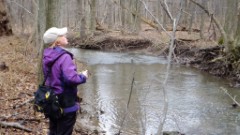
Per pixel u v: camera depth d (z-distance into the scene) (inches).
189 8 1007.6
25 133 261.4
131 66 815.1
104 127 346.3
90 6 1291.8
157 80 631.8
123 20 1274.6
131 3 917.2
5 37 959.0
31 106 329.1
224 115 411.5
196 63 803.4
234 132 351.9
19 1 1307.8
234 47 675.4
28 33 1217.4
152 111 417.1
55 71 177.0
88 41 1199.6
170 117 396.8
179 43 917.2
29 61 589.9
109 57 973.8
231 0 788.6
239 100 487.8
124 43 1131.3
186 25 1204.5
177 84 601.9
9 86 405.7
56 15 301.3
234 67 655.8
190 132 348.2
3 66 492.7
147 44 1095.6
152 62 881.5
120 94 503.8
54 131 188.5
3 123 263.6
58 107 176.9
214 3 1274.6
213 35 1018.7
